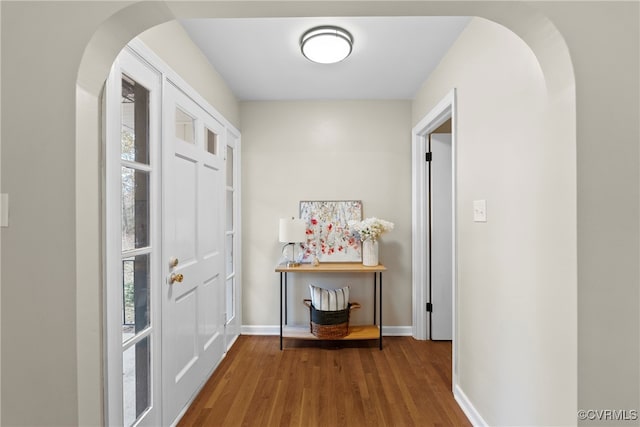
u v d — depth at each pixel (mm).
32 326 1096
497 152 1663
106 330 1342
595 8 1077
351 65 2605
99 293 1238
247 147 3398
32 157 1093
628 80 1074
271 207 3395
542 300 1299
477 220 1891
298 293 3408
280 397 2217
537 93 1325
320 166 3389
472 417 1939
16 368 1100
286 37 2189
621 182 1071
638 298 1067
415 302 3289
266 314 3404
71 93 1090
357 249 3342
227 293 3039
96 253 1186
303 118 3391
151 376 1695
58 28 1092
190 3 1117
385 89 3107
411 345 3117
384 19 1981
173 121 1914
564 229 1148
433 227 3242
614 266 1067
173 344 1896
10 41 1095
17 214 1097
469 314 2014
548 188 1248
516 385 1511
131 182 1563
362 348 3051
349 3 1146
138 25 1185
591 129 1072
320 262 3336
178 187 1984
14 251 1096
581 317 1074
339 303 3021
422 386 2363
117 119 1415
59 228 1091
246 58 2477
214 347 2596
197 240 2260
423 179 3250
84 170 1127
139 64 1595
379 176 3379
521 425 1474
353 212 3361
